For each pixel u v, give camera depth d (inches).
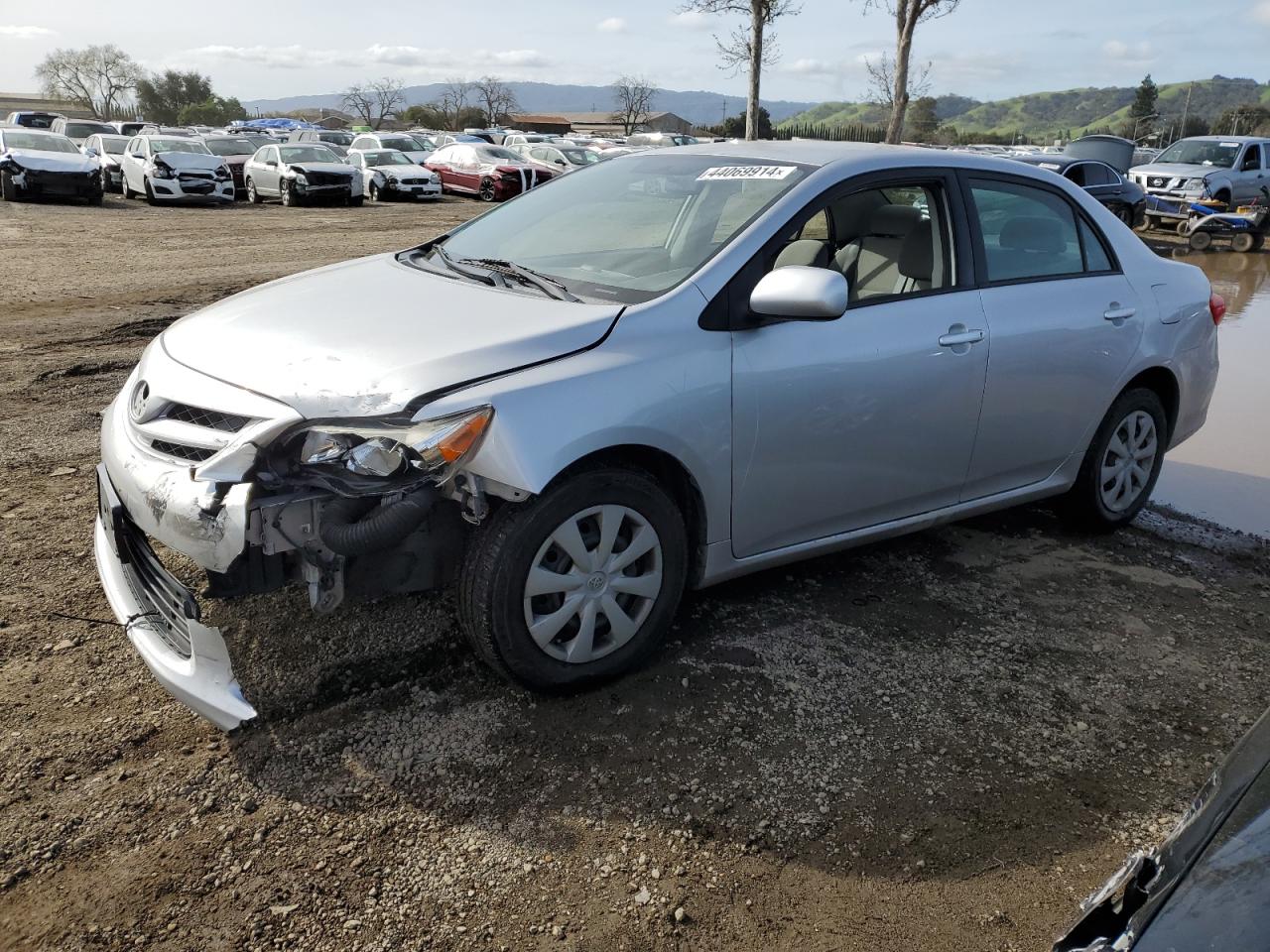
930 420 144.1
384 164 1000.2
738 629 140.0
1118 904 56.3
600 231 144.3
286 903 88.9
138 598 113.0
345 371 107.0
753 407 123.7
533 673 115.6
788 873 96.0
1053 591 160.4
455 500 110.5
